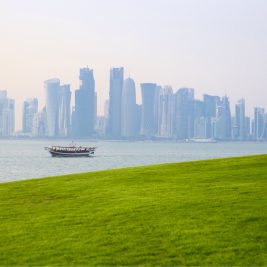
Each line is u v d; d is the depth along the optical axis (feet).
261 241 55.42
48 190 91.76
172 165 118.52
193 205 71.72
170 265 48.96
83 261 50.70
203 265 48.70
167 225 62.23
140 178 99.30
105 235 59.31
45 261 50.96
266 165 110.63
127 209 71.15
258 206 69.87
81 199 81.00
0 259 51.80
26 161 577.02
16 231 62.54
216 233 58.34
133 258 51.21
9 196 87.61
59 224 65.31
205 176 97.71
